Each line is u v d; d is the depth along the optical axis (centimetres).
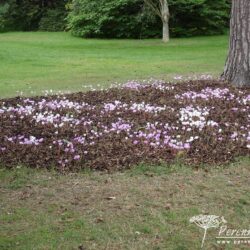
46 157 419
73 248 277
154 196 345
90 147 441
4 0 2822
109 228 300
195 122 509
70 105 605
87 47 1758
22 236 290
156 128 498
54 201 339
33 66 1185
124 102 623
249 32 709
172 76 941
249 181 376
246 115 548
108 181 372
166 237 290
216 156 423
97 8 2177
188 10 2162
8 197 347
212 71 1019
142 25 2167
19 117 552
